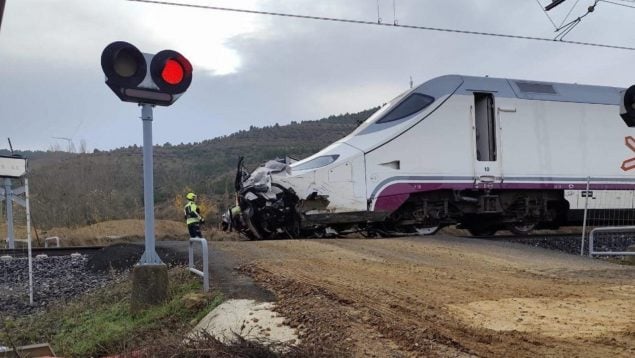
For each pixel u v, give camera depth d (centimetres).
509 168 1675
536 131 1720
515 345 531
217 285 853
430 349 522
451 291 778
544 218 1767
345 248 1221
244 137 9075
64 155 5616
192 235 1517
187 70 785
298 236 1542
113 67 742
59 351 743
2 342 791
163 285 816
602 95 1855
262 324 641
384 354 515
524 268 1041
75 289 1152
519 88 1733
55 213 3975
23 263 1415
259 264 996
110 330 760
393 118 1612
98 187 4750
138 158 6806
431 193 1631
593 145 1798
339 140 1675
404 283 830
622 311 666
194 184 5331
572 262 1152
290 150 7462
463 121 1653
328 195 1523
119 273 1234
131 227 3191
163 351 555
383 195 1553
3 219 3744
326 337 566
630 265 1172
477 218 1814
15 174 2033
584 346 526
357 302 693
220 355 511
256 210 1529
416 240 1375
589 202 1777
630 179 1842
